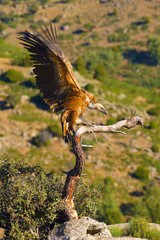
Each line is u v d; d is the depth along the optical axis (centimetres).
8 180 2462
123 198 9212
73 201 2650
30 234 2292
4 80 12812
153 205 8931
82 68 16738
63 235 2211
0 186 2439
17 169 2614
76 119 2014
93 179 9450
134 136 11775
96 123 2250
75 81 1966
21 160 2695
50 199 2442
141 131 12194
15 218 2347
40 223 2362
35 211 2386
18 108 11569
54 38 1952
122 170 10119
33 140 10544
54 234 2252
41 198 2311
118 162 10338
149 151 11075
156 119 13300
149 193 9281
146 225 3000
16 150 10075
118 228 3183
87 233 2336
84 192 2694
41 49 1927
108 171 9931
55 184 2639
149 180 9912
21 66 13462
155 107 14025
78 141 2212
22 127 10944
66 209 2367
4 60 13838
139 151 11012
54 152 10231
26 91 12256
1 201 2383
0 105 11756
